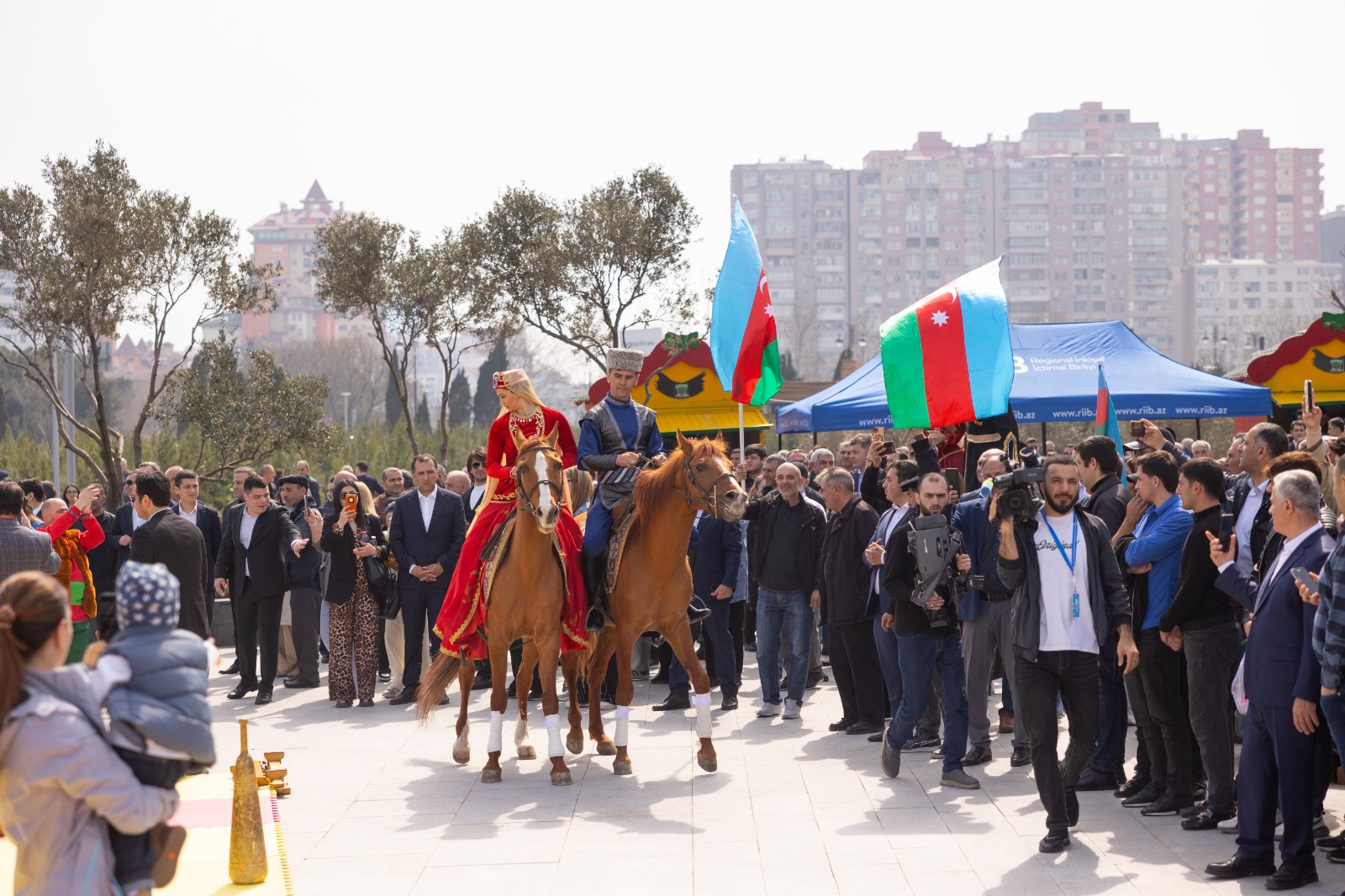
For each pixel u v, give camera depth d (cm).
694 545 1115
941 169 16900
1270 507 668
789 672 1071
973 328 1007
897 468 898
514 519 855
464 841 712
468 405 6869
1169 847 662
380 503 1569
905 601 809
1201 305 16262
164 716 392
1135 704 744
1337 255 18900
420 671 1181
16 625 381
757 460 1395
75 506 902
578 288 2848
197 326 2411
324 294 2808
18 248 2245
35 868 384
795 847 683
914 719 820
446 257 2853
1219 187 18388
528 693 939
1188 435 2602
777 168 17000
